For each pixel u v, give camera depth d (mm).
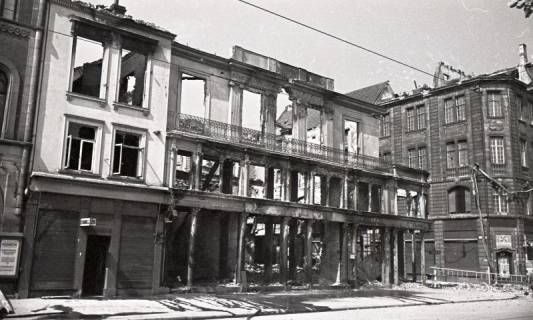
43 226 20297
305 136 31578
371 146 36438
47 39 21688
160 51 25047
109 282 21531
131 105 23578
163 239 23625
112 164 22594
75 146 22281
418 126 48438
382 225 33844
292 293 25766
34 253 19938
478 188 42188
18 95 20672
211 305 18891
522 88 44969
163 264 23562
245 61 29328
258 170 42625
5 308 14961
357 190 33062
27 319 14391
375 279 35906
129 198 22438
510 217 40938
